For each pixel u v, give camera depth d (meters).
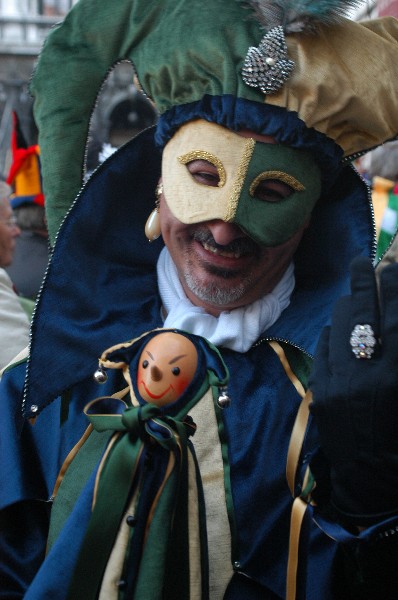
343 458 1.19
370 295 1.21
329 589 1.34
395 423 1.16
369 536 1.18
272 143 1.44
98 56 1.65
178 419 1.23
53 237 1.75
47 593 1.16
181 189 1.48
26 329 2.32
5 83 20.61
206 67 1.46
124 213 1.67
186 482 1.21
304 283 1.62
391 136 1.55
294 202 1.47
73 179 1.73
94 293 1.61
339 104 1.46
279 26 1.45
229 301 1.53
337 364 1.19
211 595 1.35
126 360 1.29
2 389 1.60
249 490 1.42
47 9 22.19
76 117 1.70
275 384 1.52
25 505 1.50
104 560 1.16
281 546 1.41
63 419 1.54
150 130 1.67
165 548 1.17
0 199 2.75
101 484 1.19
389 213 2.97
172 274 1.63
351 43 1.49
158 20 1.56
